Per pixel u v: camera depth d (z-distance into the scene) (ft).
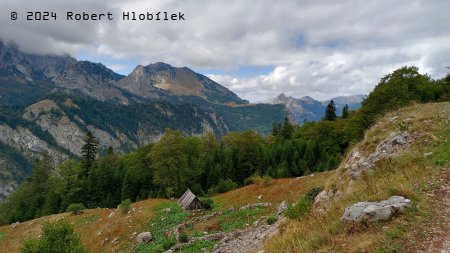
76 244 97.45
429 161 54.85
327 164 255.91
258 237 97.19
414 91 170.40
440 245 33.81
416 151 60.75
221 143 451.53
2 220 325.01
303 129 397.19
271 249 50.78
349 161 80.89
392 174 54.70
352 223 41.50
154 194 278.46
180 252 104.68
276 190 162.91
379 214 40.32
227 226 128.47
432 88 175.73
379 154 70.18
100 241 159.22
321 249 39.63
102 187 305.94
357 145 85.81
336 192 71.97
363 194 51.13
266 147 350.64
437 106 89.92
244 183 282.36
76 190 303.07
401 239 35.96
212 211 156.04
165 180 273.54
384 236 36.86
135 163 317.22
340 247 38.37
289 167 300.40
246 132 345.51
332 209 51.11
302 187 153.38
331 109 390.42
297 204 70.54
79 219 203.72
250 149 331.98
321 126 330.34
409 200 42.19
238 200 165.78
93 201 302.04
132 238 145.69
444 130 67.26
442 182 47.09
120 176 314.96
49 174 398.62
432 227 37.01
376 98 175.42
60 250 94.07
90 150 359.46
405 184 48.49
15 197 365.81
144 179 306.96
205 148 411.75
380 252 34.71
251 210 142.61
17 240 201.57
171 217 156.56
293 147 321.11
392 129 79.20
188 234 125.08
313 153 304.91
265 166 312.50
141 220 162.81
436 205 41.50
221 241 107.76
